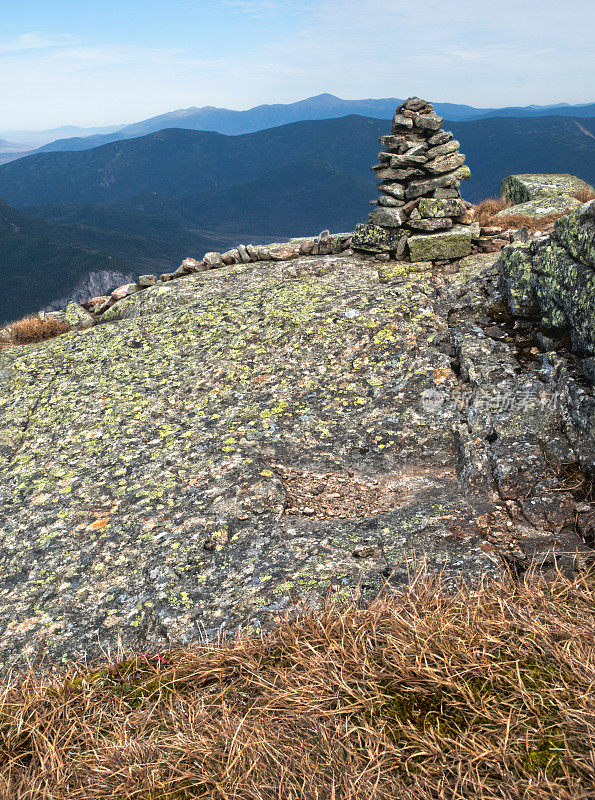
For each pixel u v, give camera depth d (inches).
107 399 350.9
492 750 108.0
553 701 119.0
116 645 179.2
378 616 158.2
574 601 154.8
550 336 306.8
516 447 246.7
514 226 611.5
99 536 234.5
